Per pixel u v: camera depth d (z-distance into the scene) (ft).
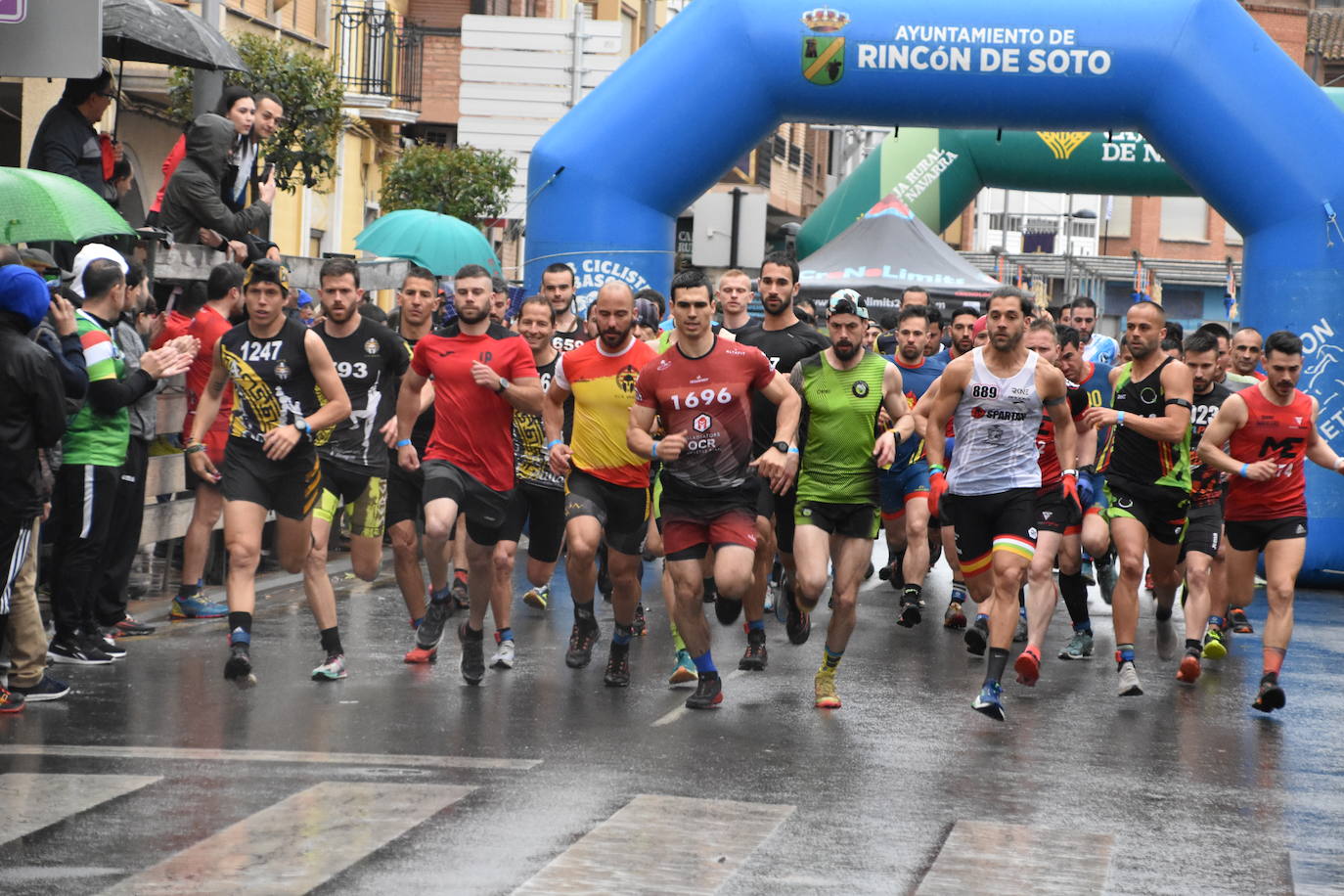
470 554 62.44
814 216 177.68
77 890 36.01
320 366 59.67
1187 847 42.75
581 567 62.80
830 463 59.72
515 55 143.84
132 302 66.08
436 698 59.31
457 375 62.13
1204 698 66.13
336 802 43.80
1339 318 103.60
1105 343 92.79
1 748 49.75
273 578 88.84
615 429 61.21
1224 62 103.96
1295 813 47.29
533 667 66.74
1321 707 65.00
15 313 53.21
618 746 52.13
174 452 79.82
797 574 60.49
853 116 109.50
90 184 80.94
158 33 85.46
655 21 298.76
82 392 58.18
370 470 64.49
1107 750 55.01
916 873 39.14
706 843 40.78
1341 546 105.81
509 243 209.87
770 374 57.72
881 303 151.02
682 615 58.75
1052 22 104.73
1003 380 59.82
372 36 203.31
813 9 107.34
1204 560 70.69
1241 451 66.90
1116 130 108.58
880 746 53.83
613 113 111.65
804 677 66.90
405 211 106.83
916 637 79.87
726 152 111.55
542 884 36.96
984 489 60.13
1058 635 82.48
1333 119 103.96
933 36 105.50
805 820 43.65
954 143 168.55
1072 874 39.58
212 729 53.11
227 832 40.73
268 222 92.27
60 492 62.69
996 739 56.08
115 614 70.18
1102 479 82.94
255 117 88.17
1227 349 89.40
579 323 83.56
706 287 56.85
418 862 38.55
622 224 111.34
